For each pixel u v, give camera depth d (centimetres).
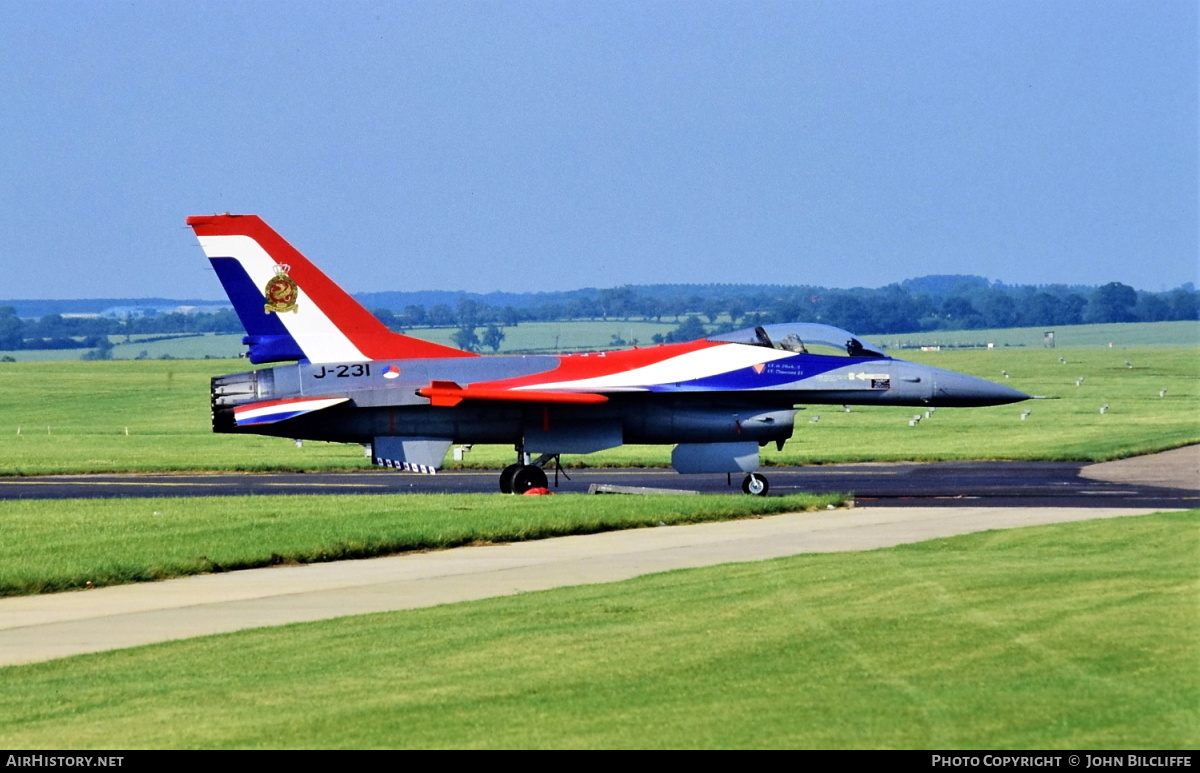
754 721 3759
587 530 8544
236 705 4138
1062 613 5131
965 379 11975
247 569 7231
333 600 6175
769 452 15950
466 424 11500
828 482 12456
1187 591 5578
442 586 6506
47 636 5428
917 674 4231
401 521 8606
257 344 11500
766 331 12106
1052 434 18688
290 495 10931
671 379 11581
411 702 4091
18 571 6750
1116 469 13450
